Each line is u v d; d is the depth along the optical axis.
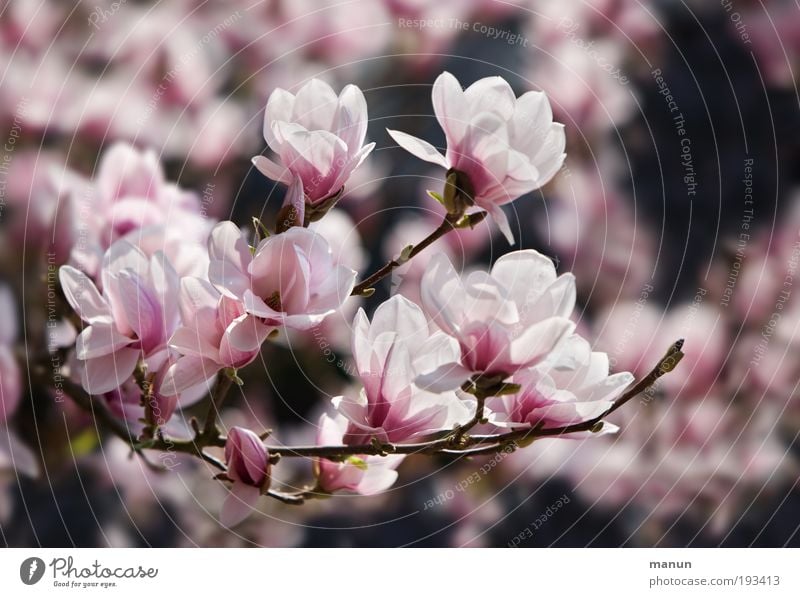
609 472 2.20
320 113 1.76
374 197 2.20
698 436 2.20
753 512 2.19
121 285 1.76
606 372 1.72
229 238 1.71
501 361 1.67
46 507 2.05
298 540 2.19
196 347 1.73
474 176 1.71
